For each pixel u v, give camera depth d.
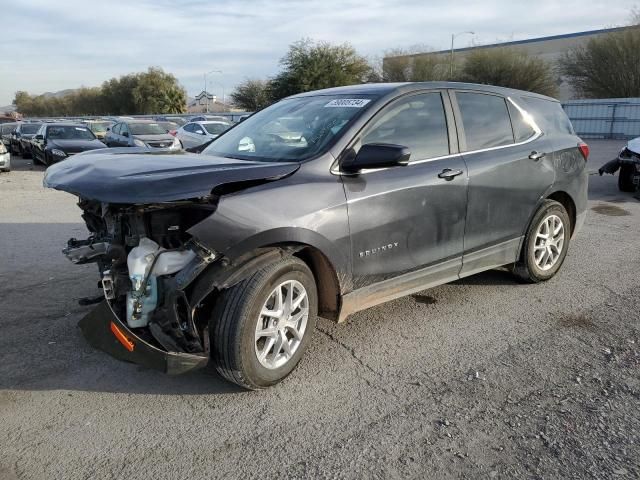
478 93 4.63
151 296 3.15
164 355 2.97
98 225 3.99
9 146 26.38
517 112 4.92
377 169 3.75
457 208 4.18
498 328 4.28
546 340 4.07
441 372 3.61
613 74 34.81
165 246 3.28
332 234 3.43
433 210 4.00
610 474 2.62
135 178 3.00
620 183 10.45
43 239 7.21
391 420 3.08
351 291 3.65
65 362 3.71
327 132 3.76
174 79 74.56
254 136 4.18
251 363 3.18
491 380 3.50
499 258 4.73
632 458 2.74
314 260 3.57
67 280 5.38
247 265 3.13
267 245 3.26
